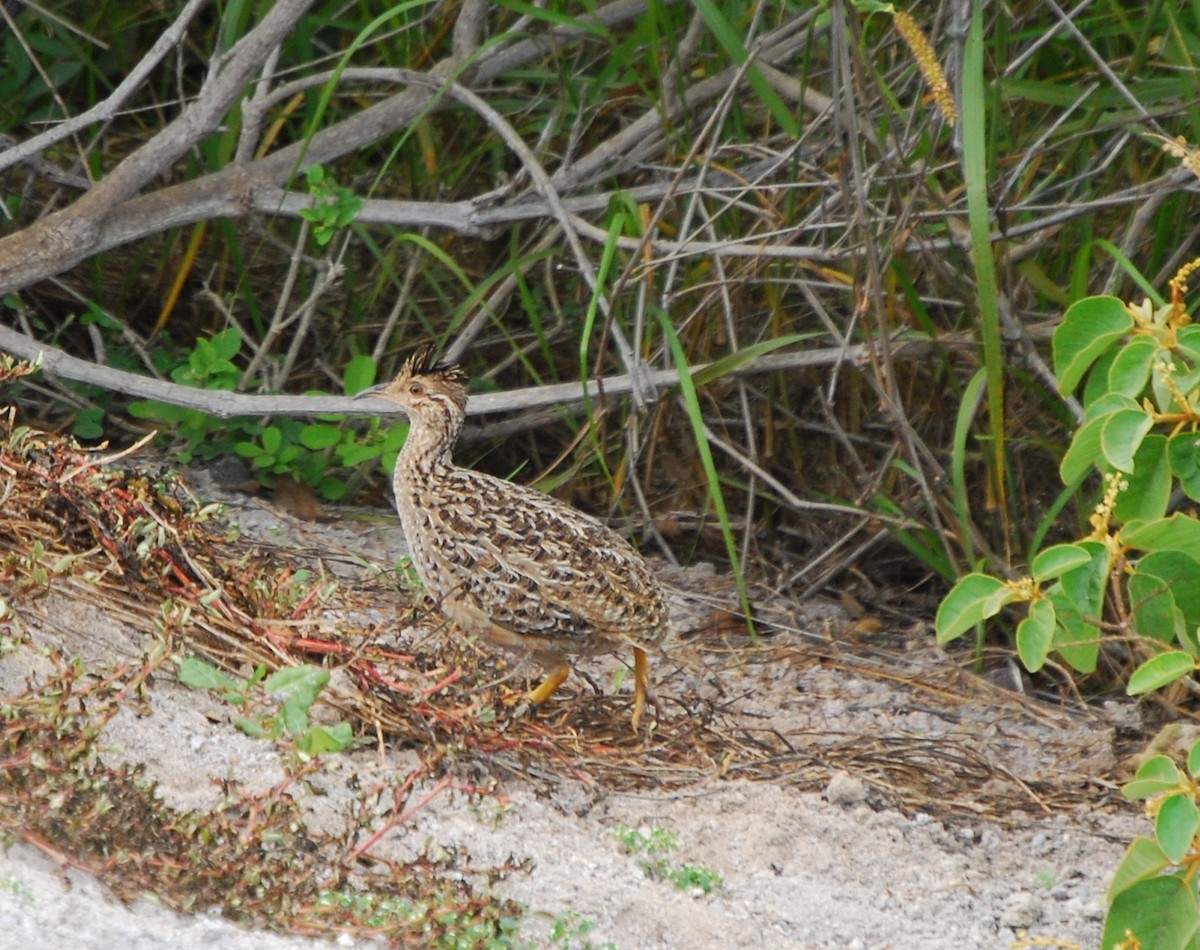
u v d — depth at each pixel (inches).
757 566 505.7
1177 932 267.6
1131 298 468.1
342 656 338.3
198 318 537.3
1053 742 411.5
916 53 367.2
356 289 547.5
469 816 308.2
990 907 320.5
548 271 514.3
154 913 246.8
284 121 541.0
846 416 501.7
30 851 252.2
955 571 430.6
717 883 306.7
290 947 247.0
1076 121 476.4
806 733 394.9
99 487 345.1
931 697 434.6
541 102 518.3
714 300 482.0
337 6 548.4
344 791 302.4
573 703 370.6
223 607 339.9
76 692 285.7
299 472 495.8
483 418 530.3
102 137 540.7
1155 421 280.8
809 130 423.2
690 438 509.4
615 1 505.7
